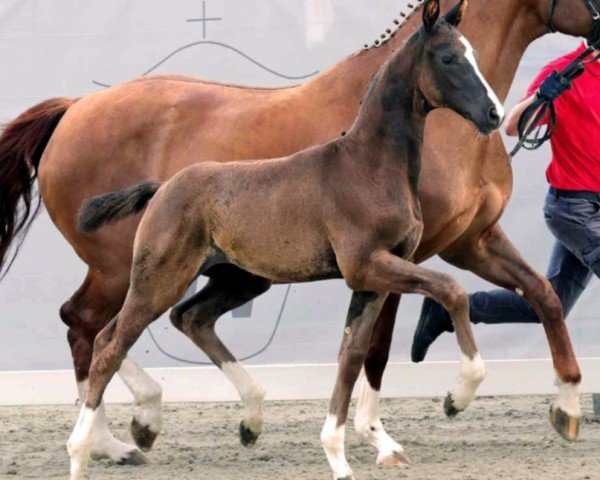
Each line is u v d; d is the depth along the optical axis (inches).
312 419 495.8
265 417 503.8
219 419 499.2
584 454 394.0
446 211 389.4
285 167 344.2
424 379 503.5
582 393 504.1
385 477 361.7
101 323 432.1
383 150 336.2
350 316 340.5
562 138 427.8
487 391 502.6
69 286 500.1
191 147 415.2
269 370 498.6
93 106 433.1
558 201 432.5
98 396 349.7
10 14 498.3
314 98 406.6
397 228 333.7
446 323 447.2
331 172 338.0
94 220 367.2
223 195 347.9
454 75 328.8
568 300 452.8
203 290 407.2
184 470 386.6
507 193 413.1
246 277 405.7
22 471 392.5
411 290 329.1
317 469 380.8
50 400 502.0
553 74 404.5
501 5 404.8
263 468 386.0
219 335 503.5
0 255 452.8
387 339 402.0
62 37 497.4
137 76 495.8
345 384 332.8
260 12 493.7
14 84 499.2
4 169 448.5
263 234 343.3
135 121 423.8
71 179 429.4
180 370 506.0
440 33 332.5
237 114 412.5
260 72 494.0
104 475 382.3
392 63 338.6
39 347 503.5
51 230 499.2
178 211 350.9
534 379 500.1
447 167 387.9
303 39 492.1
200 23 495.5
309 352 501.4
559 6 403.2
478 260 427.8
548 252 494.0
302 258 342.0
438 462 386.6
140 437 407.2
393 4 488.4
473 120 327.9
